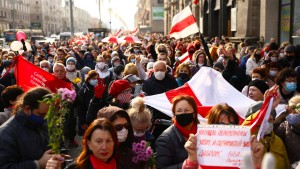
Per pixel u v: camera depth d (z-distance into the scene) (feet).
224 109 11.43
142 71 28.43
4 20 318.65
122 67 28.73
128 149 11.22
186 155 11.63
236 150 9.12
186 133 11.88
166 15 204.03
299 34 52.31
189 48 36.14
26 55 44.50
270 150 12.05
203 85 18.16
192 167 9.45
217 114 11.39
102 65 29.58
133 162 11.00
